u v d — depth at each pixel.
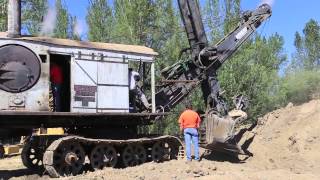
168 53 22.89
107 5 25.23
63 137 12.69
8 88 12.02
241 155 16.31
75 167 12.86
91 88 13.29
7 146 21.44
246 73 25.12
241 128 18.78
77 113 12.91
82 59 13.20
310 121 17.66
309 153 16.05
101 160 13.38
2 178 12.89
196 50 16.05
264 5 17.05
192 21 16.11
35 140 14.22
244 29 16.80
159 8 23.41
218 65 16.33
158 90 15.73
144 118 14.54
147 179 11.83
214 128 15.55
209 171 13.12
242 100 17.08
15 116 12.30
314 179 11.88
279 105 29.89
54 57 13.49
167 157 14.82
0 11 23.08
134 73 14.20
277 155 16.30
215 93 16.16
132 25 22.91
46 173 13.45
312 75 34.06
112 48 13.85
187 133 14.51
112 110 13.60
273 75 28.70
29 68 12.30
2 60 12.03
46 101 12.51
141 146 14.28
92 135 14.05
